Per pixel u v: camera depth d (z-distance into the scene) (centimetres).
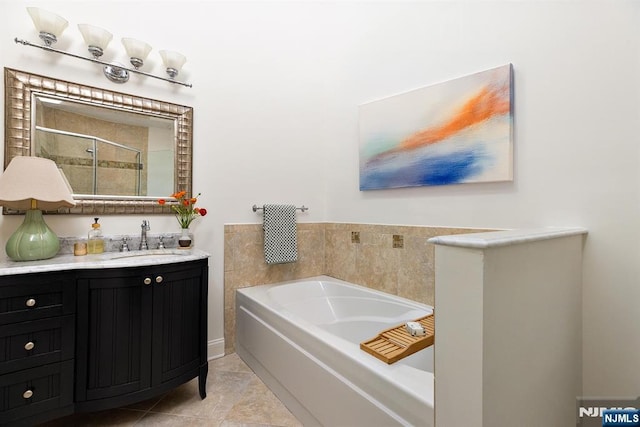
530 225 156
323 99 281
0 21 151
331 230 274
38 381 125
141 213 190
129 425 148
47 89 161
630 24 128
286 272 258
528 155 157
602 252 135
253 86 242
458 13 184
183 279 161
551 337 111
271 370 179
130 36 189
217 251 223
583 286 139
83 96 171
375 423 108
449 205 190
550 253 110
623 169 130
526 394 94
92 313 136
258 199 244
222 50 227
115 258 157
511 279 86
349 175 258
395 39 220
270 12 251
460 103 180
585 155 139
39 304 125
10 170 136
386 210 228
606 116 134
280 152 256
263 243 244
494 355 78
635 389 128
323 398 135
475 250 75
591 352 137
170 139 202
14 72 153
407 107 208
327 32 276
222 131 226
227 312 228
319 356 139
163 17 202
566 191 145
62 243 164
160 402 167
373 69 236
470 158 175
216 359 220
